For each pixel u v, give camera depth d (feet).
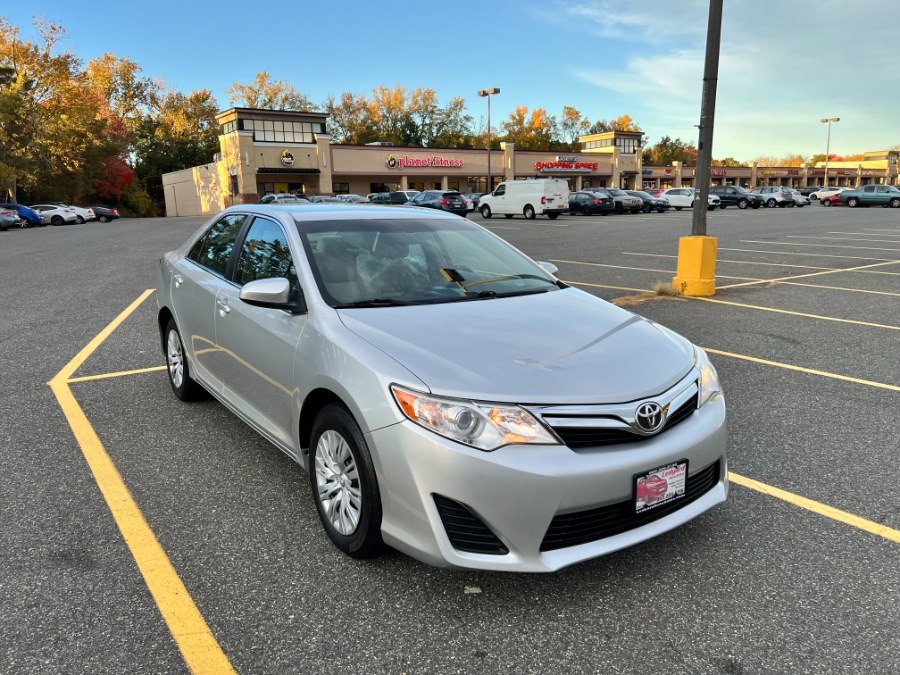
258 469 12.26
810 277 37.58
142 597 8.41
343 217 12.55
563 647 7.48
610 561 9.26
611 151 215.51
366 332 9.21
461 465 7.52
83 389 17.02
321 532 10.02
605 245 58.49
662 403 8.36
